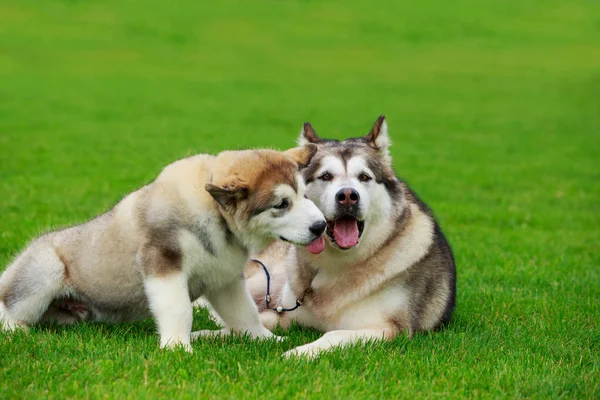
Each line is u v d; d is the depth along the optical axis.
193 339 7.27
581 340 7.63
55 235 7.82
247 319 7.46
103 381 5.80
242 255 7.16
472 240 12.84
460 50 50.31
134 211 7.14
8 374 5.85
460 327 8.13
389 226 7.66
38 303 7.48
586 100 35.91
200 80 38.75
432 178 19.95
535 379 6.14
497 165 22.20
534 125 29.97
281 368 6.08
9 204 14.07
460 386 6.06
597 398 5.83
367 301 7.67
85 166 19.30
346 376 6.05
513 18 61.19
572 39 54.38
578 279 10.30
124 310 7.57
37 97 32.00
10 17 52.47
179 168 7.07
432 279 7.98
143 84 36.88
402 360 6.52
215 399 5.51
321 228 6.72
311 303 7.98
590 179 20.28
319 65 44.59
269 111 31.52
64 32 49.50
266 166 6.75
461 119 31.09
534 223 14.91
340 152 7.65
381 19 59.03
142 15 55.91
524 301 9.14
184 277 6.83
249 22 56.22
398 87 38.91
